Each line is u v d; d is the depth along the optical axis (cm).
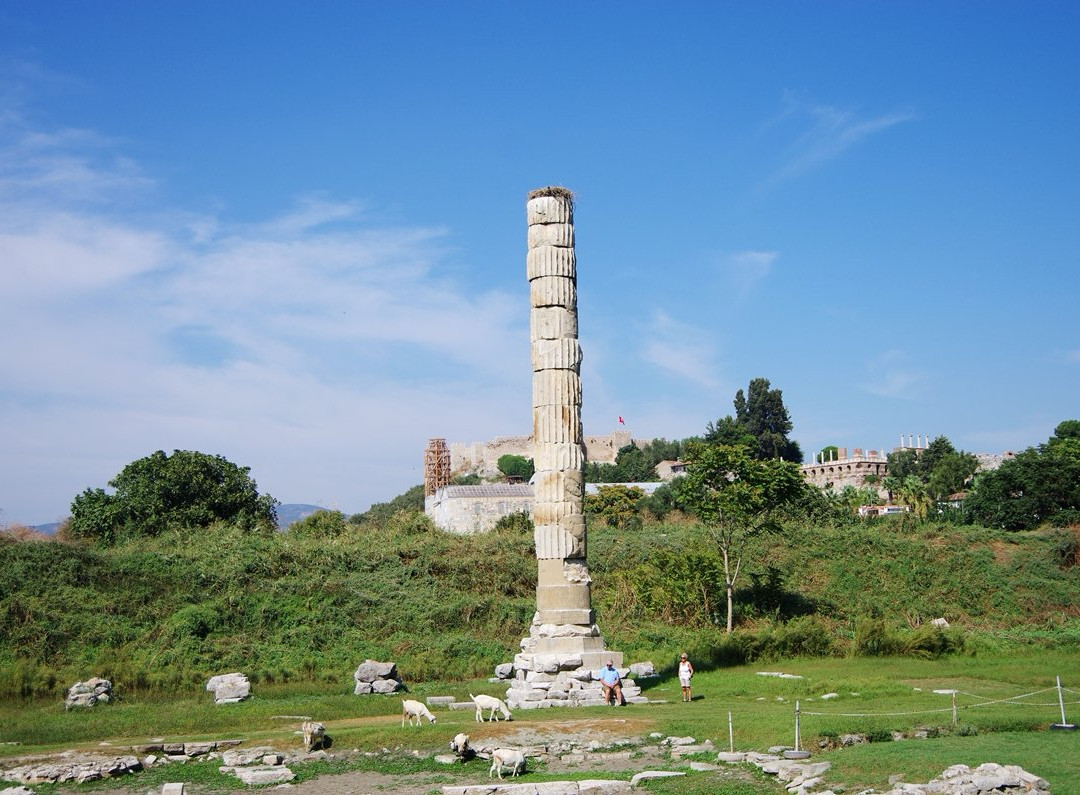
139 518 5769
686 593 4741
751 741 2138
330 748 2280
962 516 7338
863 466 13950
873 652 3984
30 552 4412
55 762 2133
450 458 16138
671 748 2173
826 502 6644
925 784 1633
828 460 15550
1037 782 1598
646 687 3303
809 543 5881
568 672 2961
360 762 2173
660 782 1884
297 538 5541
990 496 7050
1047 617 5159
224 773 2108
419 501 14862
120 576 4469
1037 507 6712
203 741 2322
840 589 5394
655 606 4781
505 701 3009
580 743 2252
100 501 5859
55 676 3419
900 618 5091
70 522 5894
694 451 4953
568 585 3102
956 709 2259
